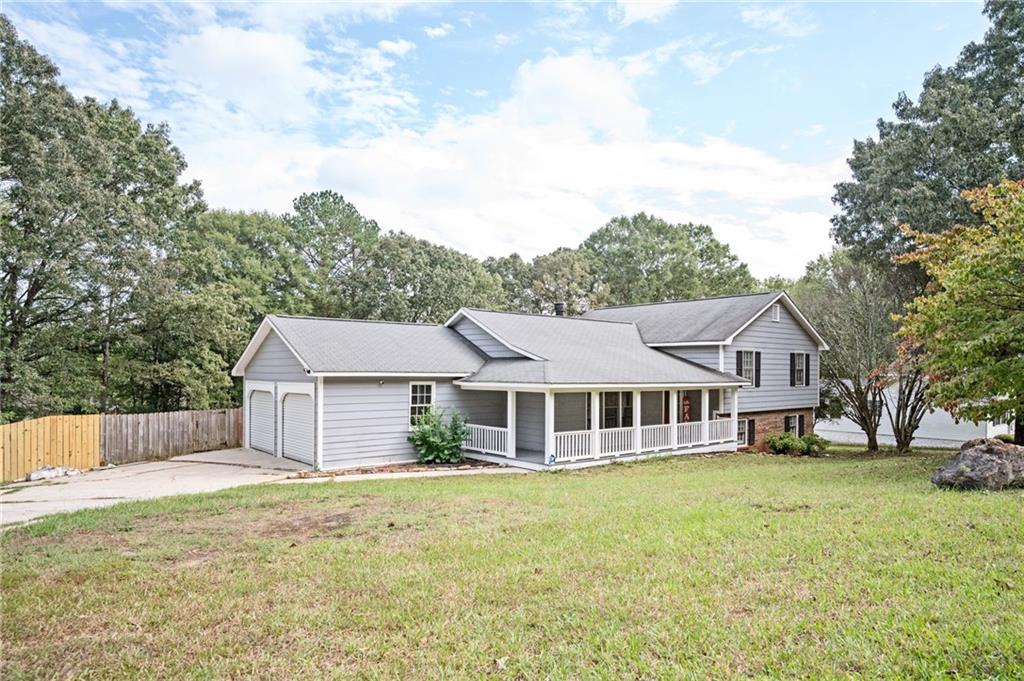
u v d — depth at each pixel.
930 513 7.41
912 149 19.98
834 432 31.95
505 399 19.61
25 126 19.02
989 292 10.74
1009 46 19.36
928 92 20.47
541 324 21.36
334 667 4.27
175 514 9.48
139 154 23.89
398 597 5.50
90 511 9.97
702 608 4.92
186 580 6.14
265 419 19.62
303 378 16.78
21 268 19.55
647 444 18.47
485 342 19.97
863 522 7.18
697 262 51.31
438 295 40.31
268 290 38.47
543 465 15.80
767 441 22.27
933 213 18.67
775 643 4.25
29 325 21.19
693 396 22.58
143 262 21.69
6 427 15.59
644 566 6.04
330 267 44.78
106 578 6.30
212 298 24.05
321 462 15.83
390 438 17.09
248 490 11.99
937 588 5.02
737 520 7.68
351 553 6.95
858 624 4.43
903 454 19.77
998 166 17.47
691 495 9.92
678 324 23.59
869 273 22.88
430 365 17.78
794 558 6.01
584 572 5.95
